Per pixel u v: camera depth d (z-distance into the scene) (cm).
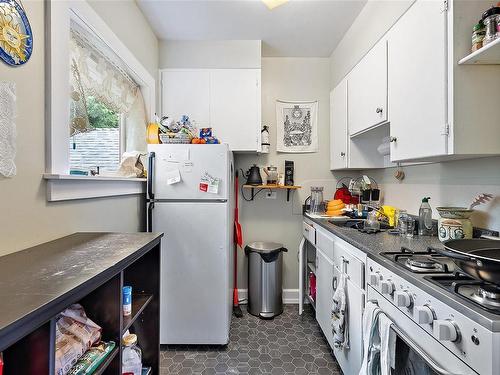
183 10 217
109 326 93
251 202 296
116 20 177
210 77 260
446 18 121
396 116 160
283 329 235
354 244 149
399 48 156
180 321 208
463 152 119
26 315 52
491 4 117
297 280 296
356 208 251
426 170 184
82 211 138
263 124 295
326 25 238
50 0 111
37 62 106
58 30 115
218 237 208
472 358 71
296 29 245
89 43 155
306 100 297
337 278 177
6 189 93
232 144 260
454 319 77
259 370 182
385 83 173
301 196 296
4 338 49
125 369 120
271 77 296
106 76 176
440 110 124
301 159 296
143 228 214
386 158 232
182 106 259
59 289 65
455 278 93
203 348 208
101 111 184
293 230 296
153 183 207
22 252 96
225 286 208
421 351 88
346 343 157
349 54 243
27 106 101
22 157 99
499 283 73
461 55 117
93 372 79
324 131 296
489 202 136
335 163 270
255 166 280
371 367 112
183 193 207
